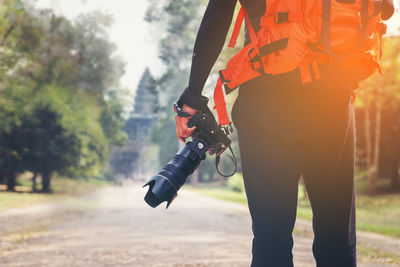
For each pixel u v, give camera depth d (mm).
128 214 17141
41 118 40094
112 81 57969
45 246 7641
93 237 9086
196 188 69625
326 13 957
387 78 23000
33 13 27281
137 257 6418
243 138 1074
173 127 68688
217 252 6980
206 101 1140
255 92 1041
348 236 1130
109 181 114062
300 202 25375
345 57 969
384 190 38531
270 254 1026
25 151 40281
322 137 1032
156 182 1143
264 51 997
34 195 35656
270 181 1028
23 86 35000
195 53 1102
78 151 42188
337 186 1085
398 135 38000
